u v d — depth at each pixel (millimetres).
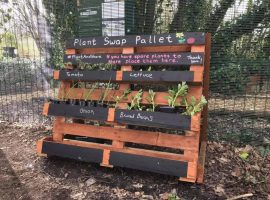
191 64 1173
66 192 1121
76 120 1377
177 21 1973
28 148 1456
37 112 1858
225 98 1811
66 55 1400
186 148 1123
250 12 1967
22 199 1079
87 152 1232
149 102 1214
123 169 1250
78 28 1927
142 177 1200
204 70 1264
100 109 1232
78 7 1905
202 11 2002
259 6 1956
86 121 1382
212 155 1379
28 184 1172
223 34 1965
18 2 2162
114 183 1167
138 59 1263
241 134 1551
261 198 1105
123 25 1781
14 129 1683
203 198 1084
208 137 1530
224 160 1347
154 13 1906
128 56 1280
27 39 2109
